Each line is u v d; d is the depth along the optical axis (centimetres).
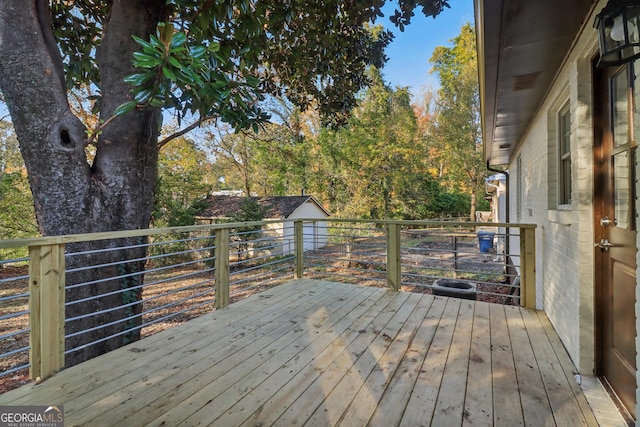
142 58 198
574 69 208
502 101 313
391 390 179
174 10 305
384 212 1506
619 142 176
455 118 1823
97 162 283
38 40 243
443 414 158
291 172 1666
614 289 177
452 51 1895
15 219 1129
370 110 1477
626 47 116
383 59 398
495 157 673
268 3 286
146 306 740
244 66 288
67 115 255
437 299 351
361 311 313
